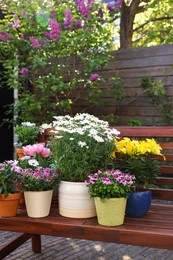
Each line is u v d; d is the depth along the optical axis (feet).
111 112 15.75
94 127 6.04
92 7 14.85
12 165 5.92
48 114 15.62
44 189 5.71
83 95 15.96
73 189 5.58
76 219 5.55
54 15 15.12
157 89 13.98
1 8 17.25
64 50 14.74
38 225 5.41
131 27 18.89
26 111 15.12
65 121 6.04
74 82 14.58
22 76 14.99
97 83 14.88
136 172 6.15
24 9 15.19
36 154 6.66
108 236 5.07
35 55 14.57
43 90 14.53
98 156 5.90
